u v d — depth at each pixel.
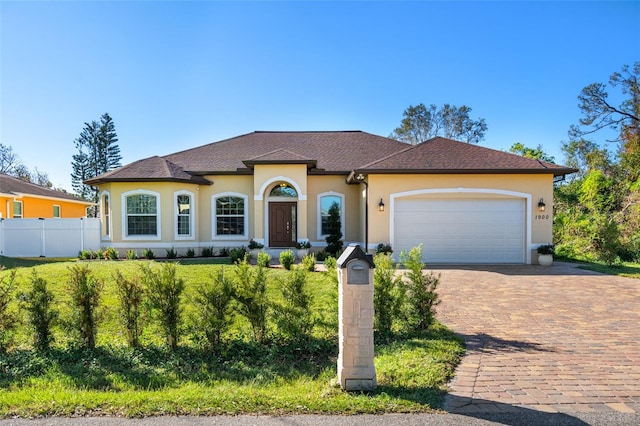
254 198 17.81
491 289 10.33
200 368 5.01
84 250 18.08
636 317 7.49
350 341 4.20
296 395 4.02
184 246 18.22
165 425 3.41
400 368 4.72
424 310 6.59
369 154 20.72
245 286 5.82
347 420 3.50
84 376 4.67
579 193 24.41
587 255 17.47
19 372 4.83
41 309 5.48
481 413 3.63
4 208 22.31
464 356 5.29
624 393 4.11
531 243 15.52
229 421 3.48
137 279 5.74
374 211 15.51
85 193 51.22
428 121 51.12
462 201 15.62
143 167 18.50
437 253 15.62
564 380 4.46
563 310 8.06
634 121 29.44
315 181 18.92
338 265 4.30
